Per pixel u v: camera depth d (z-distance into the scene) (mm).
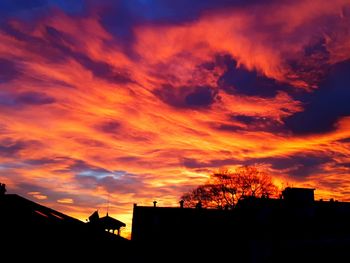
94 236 16766
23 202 15375
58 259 15469
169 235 39500
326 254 27250
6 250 14664
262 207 33875
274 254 29172
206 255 36500
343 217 30922
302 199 33969
